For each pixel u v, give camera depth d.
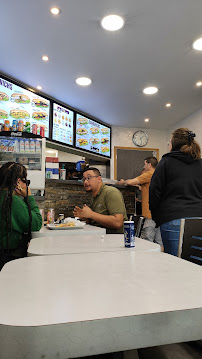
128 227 1.35
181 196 1.95
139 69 4.11
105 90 4.80
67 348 0.52
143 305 0.61
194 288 0.72
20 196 2.01
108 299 0.64
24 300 0.64
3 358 0.51
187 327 0.58
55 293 0.68
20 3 2.81
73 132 5.50
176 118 6.18
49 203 3.79
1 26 3.17
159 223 2.01
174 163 2.00
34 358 0.51
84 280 0.80
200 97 5.06
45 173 4.04
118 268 0.93
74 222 2.24
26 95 4.62
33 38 3.40
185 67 4.05
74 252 1.22
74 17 3.01
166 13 2.93
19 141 3.92
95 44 3.51
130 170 6.70
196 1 2.75
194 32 3.26
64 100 5.21
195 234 1.44
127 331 0.55
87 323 0.53
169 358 0.77
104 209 2.56
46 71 4.20
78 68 4.10
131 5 2.82
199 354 0.78
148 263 1.00
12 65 4.04
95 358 0.75
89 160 6.77
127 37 3.36
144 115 5.98
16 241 1.79
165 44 3.50
